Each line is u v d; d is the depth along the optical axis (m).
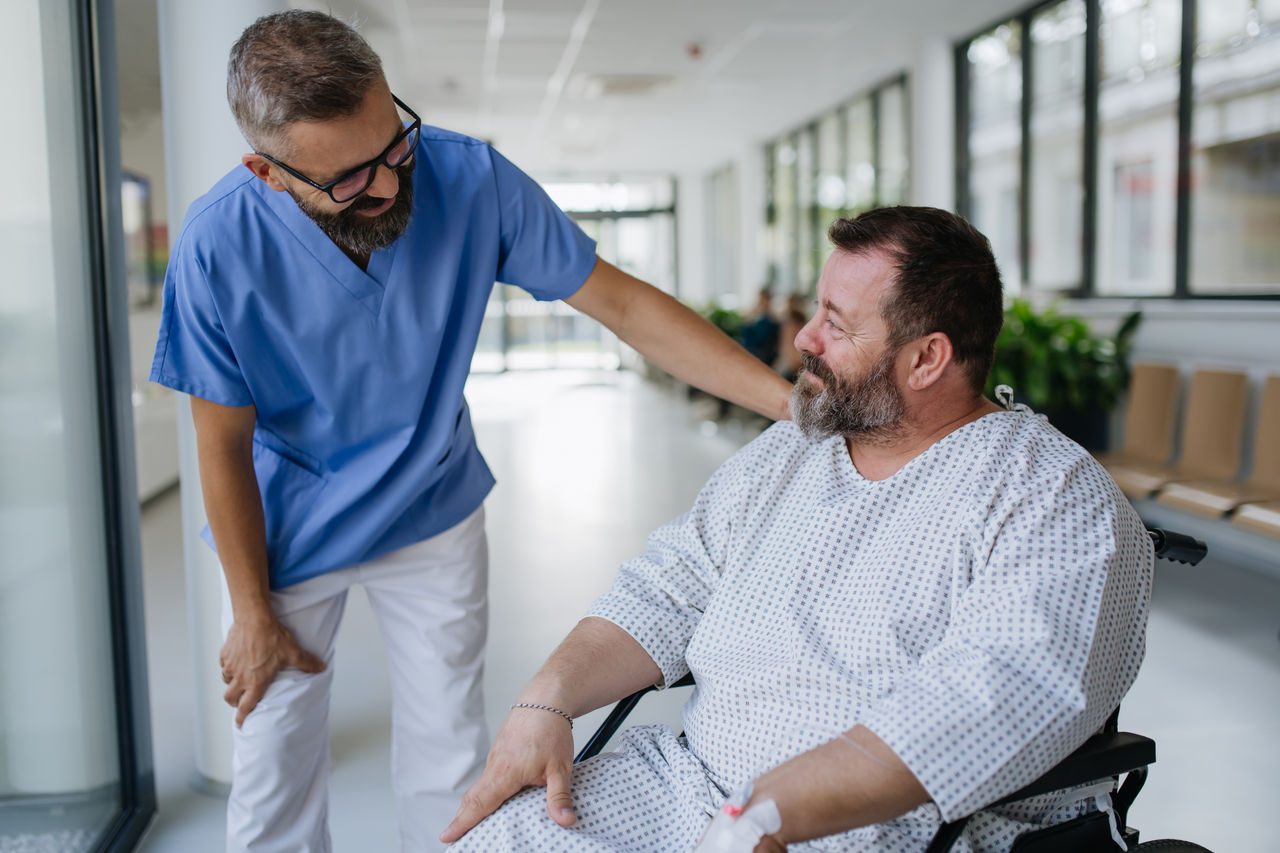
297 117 1.09
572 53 7.77
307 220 1.33
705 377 1.63
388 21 6.80
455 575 1.63
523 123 11.06
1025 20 6.30
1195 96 4.82
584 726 2.74
